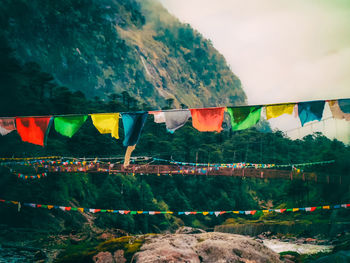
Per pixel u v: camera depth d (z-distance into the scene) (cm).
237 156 11581
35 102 8456
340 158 7356
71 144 7431
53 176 5700
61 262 1742
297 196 7362
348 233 3791
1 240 3862
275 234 5247
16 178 5166
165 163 9131
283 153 12244
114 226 5541
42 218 4925
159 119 1108
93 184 6606
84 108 9381
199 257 1505
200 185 8906
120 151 8512
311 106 1049
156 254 1484
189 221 7625
